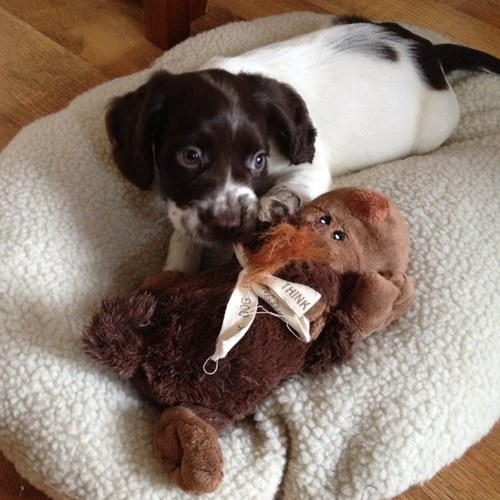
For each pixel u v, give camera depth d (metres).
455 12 0.93
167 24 0.84
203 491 0.43
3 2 0.90
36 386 0.48
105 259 0.58
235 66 0.61
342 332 0.47
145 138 0.55
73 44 0.87
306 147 0.59
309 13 0.78
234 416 0.48
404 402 0.49
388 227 0.49
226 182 0.51
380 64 0.65
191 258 0.57
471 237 0.56
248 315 0.45
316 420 0.48
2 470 0.55
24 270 0.53
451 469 0.57
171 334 0.46
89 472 0.46
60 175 0.59
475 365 0.51
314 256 0.47
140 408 0.49
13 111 0.80
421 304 0.53
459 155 0.65
